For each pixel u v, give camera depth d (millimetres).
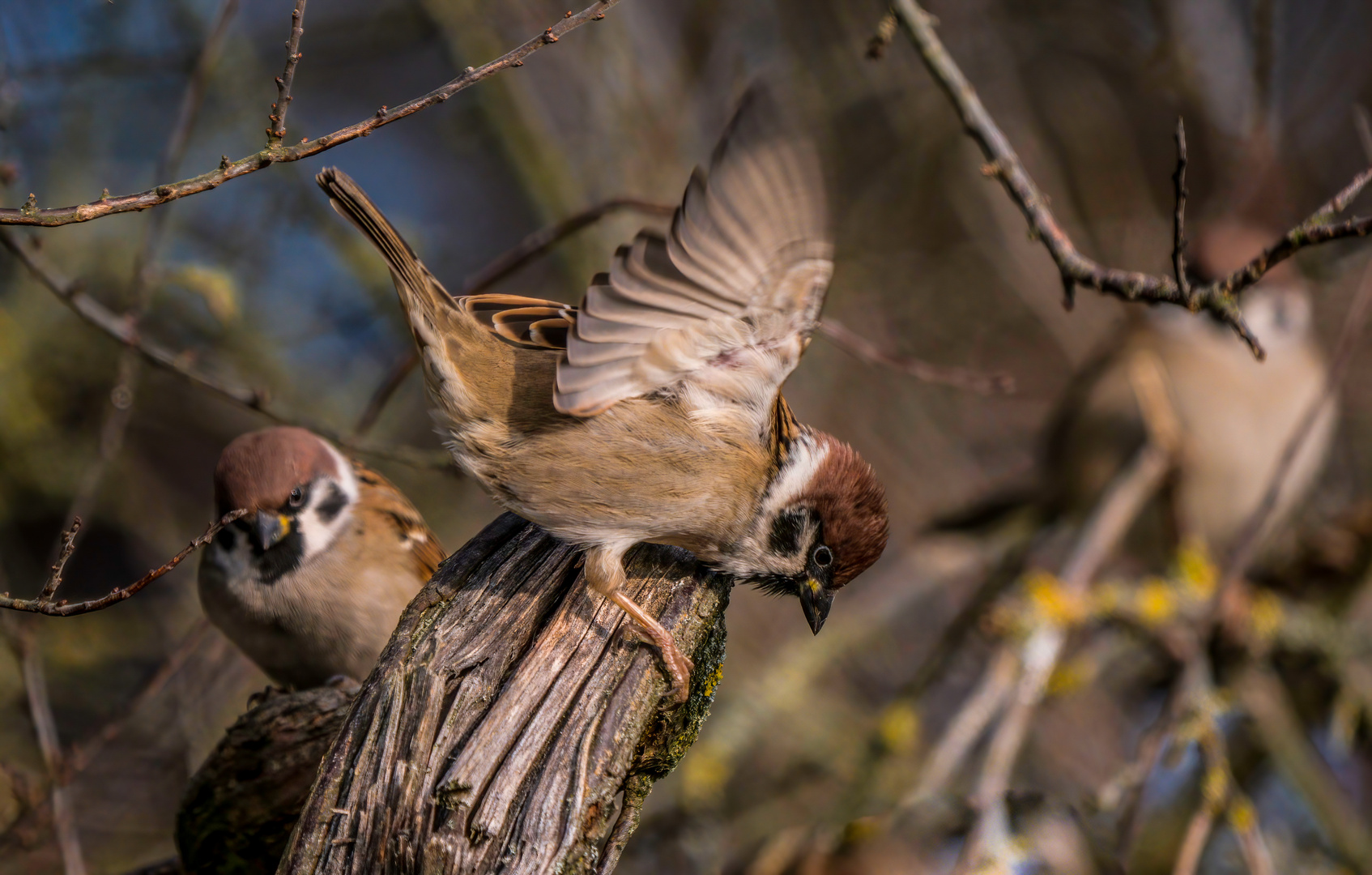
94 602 4484
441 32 12422
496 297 6250
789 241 4898
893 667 12992
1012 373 14531
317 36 12664
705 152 12430
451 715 4758
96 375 11500
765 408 5984
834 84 13180
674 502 5859
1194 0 12516
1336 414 11781
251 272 12297
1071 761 11703
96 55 10789
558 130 12164
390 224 5812
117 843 9703
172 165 7727
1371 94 13125
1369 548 10422
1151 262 13648
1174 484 11312
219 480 7566
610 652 5148
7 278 11117
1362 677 9781
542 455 5836
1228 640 9828
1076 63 14195
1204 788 8172
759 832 10891
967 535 11859
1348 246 12375
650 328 5258
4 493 11320
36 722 7586
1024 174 6184
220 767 5508
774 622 12891
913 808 8039
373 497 7926
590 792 4645
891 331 14281
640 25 12703
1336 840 9383
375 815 4473
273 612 7594
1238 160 12359
